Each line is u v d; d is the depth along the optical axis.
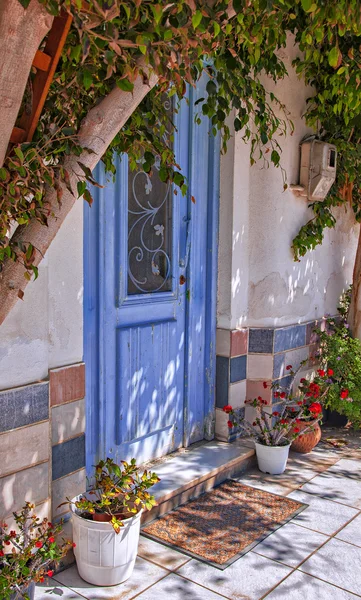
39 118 1.89
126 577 2.95
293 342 4.89
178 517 3.58
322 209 5.00
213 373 4.52
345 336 5.41
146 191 3.84
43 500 2.95
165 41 1.65
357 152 5.19
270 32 2.60
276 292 4.68
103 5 1.43
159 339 4.04
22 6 1.38
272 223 4.59
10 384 2.77
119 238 3.65
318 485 4.08
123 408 3.79
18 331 2.77
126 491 3.04
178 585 2.92
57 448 3.06
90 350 3.57
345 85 3.75
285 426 4.25
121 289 3.70
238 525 3.50
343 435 5.18
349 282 5.88
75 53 1.67
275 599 2.83
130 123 2.49
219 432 4.56
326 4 2.14
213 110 3.30
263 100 3.81
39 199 1.73
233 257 4.40
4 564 2.52
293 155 4.75
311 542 3.34
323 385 4.89
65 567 3.06
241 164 4.36
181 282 4.21
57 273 3.00
